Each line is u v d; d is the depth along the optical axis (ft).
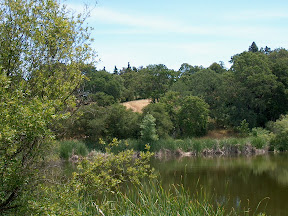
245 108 165.48
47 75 18.93
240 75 169.78
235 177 62.54
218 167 75.77
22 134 15.81
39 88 18.42
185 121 150.71
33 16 19.13
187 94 179.73
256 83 164.45
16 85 17.43
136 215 23.31
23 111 15.21
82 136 112.88
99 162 21.38
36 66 19.27
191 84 190.49
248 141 110.83
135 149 102.99
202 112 152.35
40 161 20.10
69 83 18.67
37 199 17.02
